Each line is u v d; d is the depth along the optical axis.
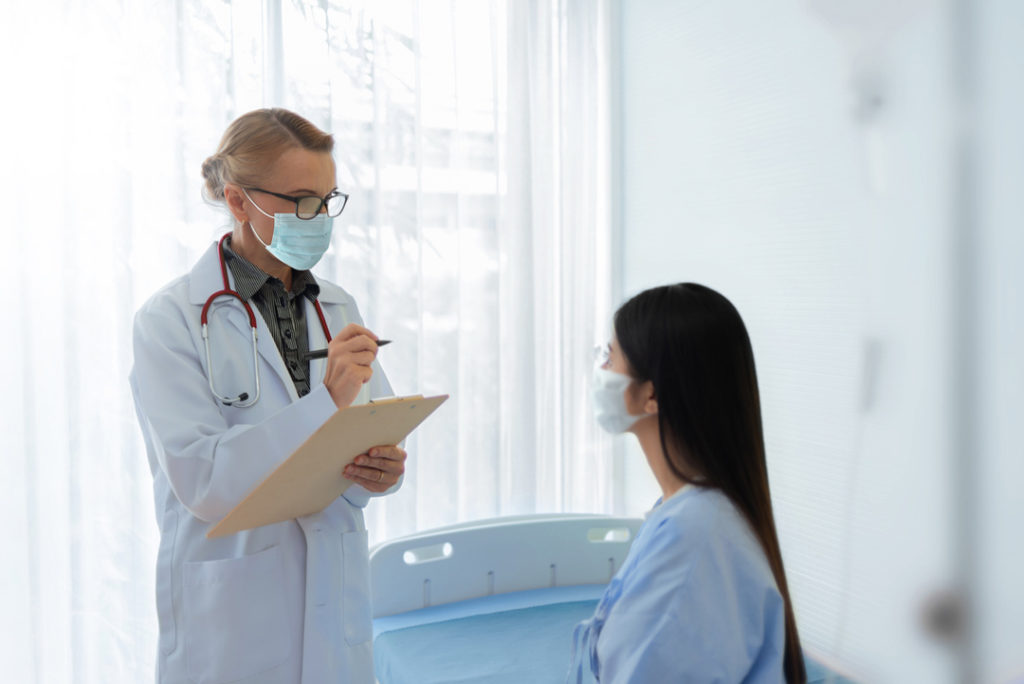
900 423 1.58
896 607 1.59
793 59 1.89
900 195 1.58
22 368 1.86
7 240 1.86
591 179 2.58
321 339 1.38
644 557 0.88
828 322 1.79
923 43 1.52
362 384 1.18
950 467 1.47
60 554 1.94
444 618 1.98
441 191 2.32
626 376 0.96
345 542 1.30
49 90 1.89
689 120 2.29
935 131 1.50
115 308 1.97
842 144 1.74
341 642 1.25
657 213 2.46
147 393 1.18
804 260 1.86
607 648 0.86
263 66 2.08
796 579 1.89
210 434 1.17
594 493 2.59
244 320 1.29
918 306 1.54
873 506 1.66
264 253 1.34
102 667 1.96
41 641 1.89
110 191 1.96
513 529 2.17
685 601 0.83
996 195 1.38
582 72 2.56
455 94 2.32
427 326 2.33
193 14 2.03
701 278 2.26
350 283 2.21
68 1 1.90
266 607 1.20
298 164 1.25
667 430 0.93
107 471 1.97
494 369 2.41
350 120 2.19
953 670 1.47
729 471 0.91
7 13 1.84
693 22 2.27
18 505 1.88
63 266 1.91
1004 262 1.37
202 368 1.24
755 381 0.94
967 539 1.44
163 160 2.01
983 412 1.41
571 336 2.55
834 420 1.77
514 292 2.45
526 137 2.43
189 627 1.18
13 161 1.85
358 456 1.16
